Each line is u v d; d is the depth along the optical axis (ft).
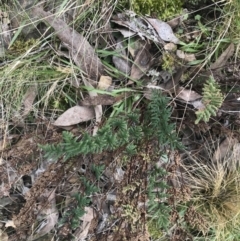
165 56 1.47
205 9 1.52
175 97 1.45
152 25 1.47
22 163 1.51
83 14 1.44
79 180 1.47
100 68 1.48
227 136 1.57
